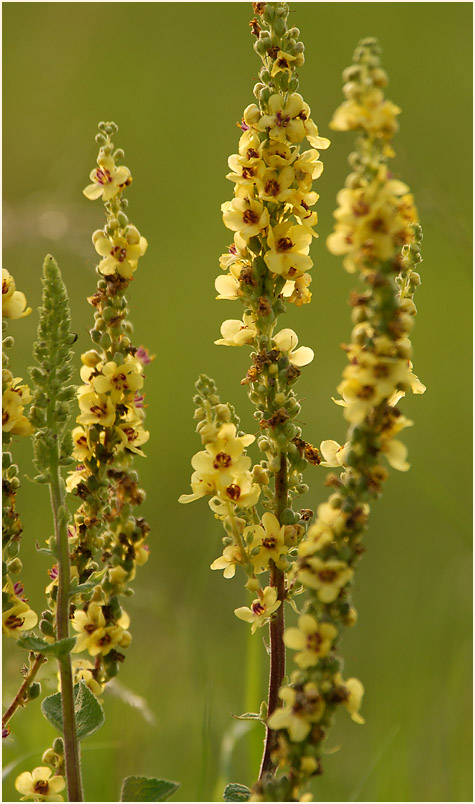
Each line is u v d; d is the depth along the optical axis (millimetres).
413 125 11742
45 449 2479
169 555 7703
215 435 2492
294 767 2215
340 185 10023
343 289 10633
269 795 2197
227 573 2682
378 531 7719
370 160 2145
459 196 9625
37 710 4695
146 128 13398
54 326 2527
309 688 2158
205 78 14484
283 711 2172
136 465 8758
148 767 4734
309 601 2258
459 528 5633
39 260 7938
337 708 2217
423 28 14203
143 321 10570
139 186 12625
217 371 9844
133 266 2633
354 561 2232
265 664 5078
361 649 6328
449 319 10570
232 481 2543
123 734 4551
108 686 3311
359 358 2217
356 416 2203
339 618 2227
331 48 13906
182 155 13125
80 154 8656
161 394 9523
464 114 11984
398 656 5570
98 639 2508
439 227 5559
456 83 12688
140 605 5070
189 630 4965
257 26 2912
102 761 4422
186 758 4953
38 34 15117
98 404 2586
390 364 2184
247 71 14680
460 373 9875
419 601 6156
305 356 2859
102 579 2584
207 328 10500
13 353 7477
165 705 5250
